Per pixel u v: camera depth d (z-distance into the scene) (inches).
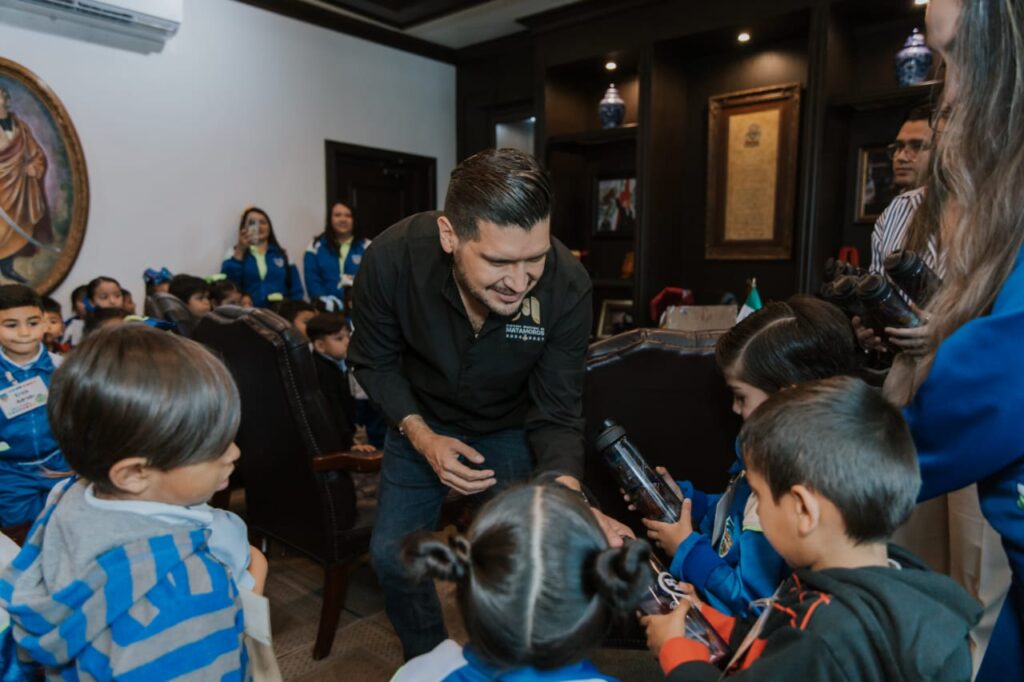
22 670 33.9
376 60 215.0
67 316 159.6
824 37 138.3
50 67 152.9
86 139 159.5
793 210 158.1
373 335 58.4
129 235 168.6
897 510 28.7
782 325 43.5
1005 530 32.4
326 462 71.4
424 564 26.8
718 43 163.3
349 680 71.5
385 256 54.9
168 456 30.8
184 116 175.3
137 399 29.6
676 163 176.2
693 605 36.0
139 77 166.4
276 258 186.4
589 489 54.6
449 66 236.5
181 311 115.1
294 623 82.8
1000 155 31.5
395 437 60.6
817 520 28.9
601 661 72.7
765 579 38.8
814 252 144.5
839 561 29.4
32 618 28.9
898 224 70.8
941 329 34.1
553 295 53.1
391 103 221.0
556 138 187.6
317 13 196.5
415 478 60.4
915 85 130.6
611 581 25.2
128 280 169.2
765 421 30.6
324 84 203.2
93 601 28.4
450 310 53.6
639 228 170.2
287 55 193.9
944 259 40.1
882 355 52.5
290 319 130.0
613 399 58.6
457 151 241.4
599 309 199.9
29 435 81.7
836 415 29.1
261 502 85.4
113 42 161.3
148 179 170.4
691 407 57.5
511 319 52.9
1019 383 29.2
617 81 193.2
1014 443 29.9
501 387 57.4
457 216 44.0
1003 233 31.7
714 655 33.9
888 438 28.8
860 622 26.1
